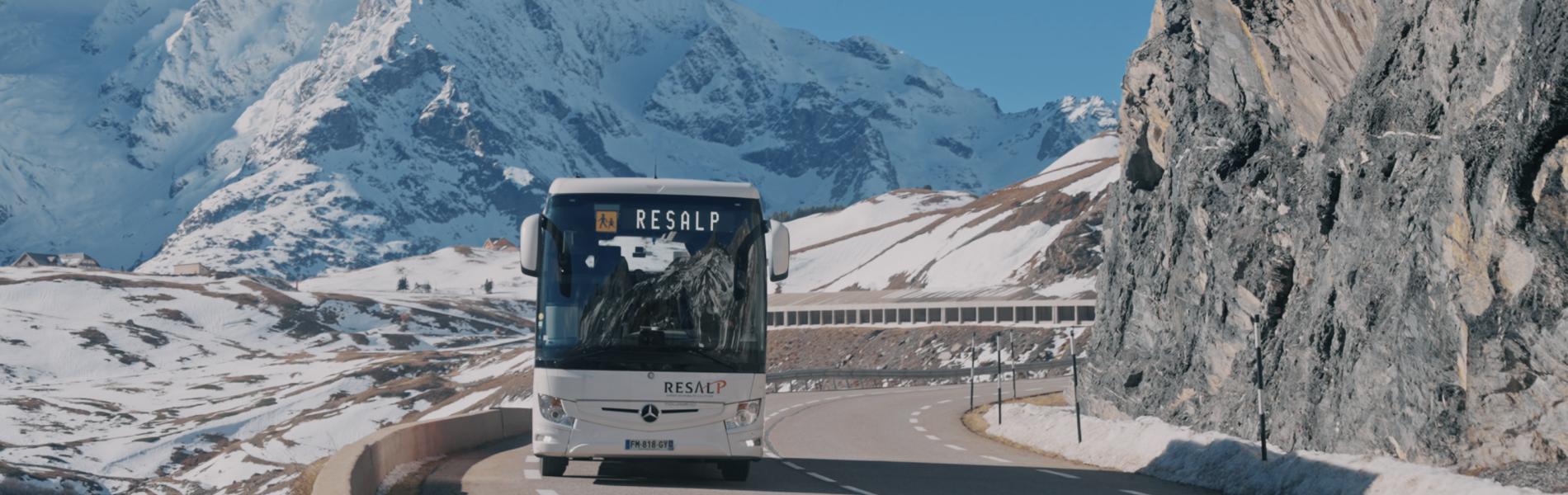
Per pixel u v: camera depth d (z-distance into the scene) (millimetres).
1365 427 20438
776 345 119750
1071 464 23688
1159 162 34250
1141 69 34375
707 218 17812
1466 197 17859
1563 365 16141
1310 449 22438
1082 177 196000
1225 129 29250
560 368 17172
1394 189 21047
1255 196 27203
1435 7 20188
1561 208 16062
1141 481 20031
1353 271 22031
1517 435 16906
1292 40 26188
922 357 102188
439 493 16922
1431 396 18500
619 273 17406
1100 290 38156
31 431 131750
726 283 17562
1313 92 25656
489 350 180375
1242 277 26750
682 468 21312
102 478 105312
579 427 17094
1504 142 17000
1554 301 16203
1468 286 17703
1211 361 28000
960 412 43188
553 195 17953
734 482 19047
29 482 97938
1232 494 18156
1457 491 14352
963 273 163500
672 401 17125
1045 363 73375
